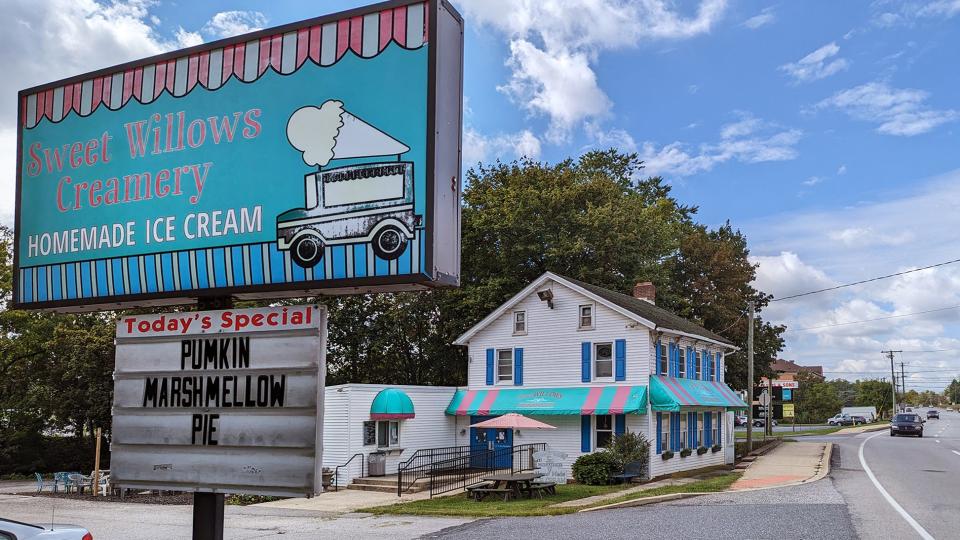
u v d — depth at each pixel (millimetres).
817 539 13914
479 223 41125
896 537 14070
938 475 25625
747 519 16359
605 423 29812
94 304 9906
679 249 51406
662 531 15328
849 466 29203
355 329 44156
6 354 38375
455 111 8781
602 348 30391
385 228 8430
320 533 17062
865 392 129000
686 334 32000
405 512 20641
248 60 9391
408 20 8656
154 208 9625
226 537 16625
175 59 9781
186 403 8922
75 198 10102
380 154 8562
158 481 8914
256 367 8703
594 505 20188
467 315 42031
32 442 38000
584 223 40469
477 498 22719
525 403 30734
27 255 10297
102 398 36750
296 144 9000
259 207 9078
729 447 36500
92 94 10203
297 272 8797
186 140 9578
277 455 8469
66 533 9516
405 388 30312
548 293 31016
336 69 8914
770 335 52156
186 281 9328
